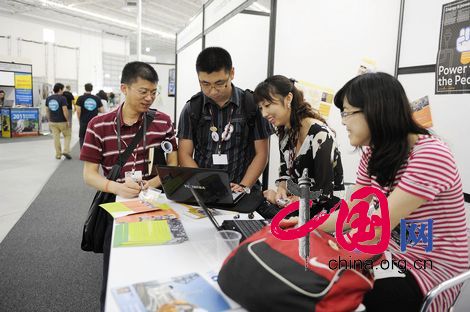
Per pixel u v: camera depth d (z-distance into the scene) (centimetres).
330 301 70
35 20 1168
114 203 153
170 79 685
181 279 91
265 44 352
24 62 898
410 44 160
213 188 135
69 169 543
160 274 94
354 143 102
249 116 188
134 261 102
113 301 80
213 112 190
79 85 1320
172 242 115
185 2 951
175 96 598
